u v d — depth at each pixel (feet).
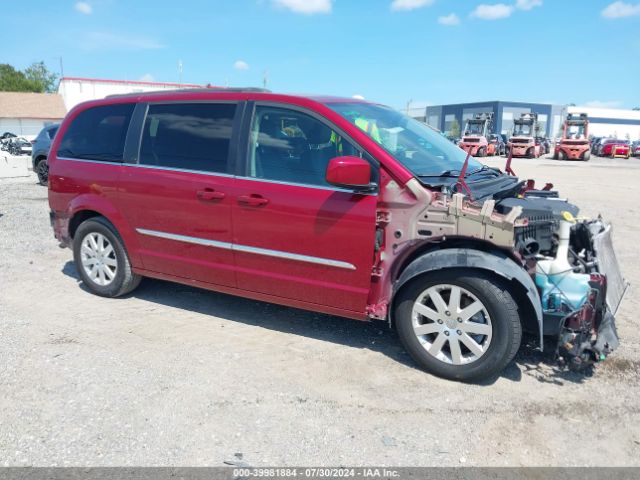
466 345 12.30
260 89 14.75
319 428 10.68
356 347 14.34
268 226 13.87
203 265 15.31
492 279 11.85
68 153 17.93
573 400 11.78
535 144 131.03
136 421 10.82
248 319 16.20
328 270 13.39
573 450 10.12
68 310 16.71
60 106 211.82
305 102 13.75
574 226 13.01
